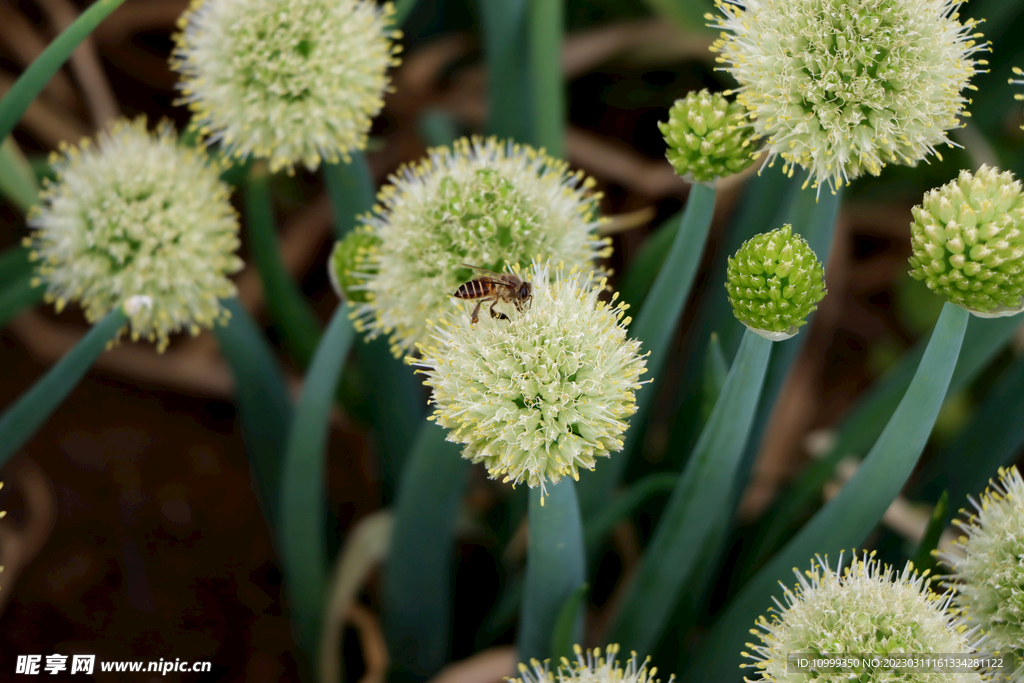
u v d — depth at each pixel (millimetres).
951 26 432
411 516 468
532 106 516
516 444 418
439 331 428
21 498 530
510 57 504
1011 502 437
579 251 444
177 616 525
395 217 446
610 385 422
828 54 427
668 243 474
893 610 427
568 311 425
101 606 523
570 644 443
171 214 458
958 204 415
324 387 460
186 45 467
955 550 458
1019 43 524
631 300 484
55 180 510
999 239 411
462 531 516
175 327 465
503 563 514
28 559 519
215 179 470
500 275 431
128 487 540
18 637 516
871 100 428
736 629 453
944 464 490
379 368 497
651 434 537
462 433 422
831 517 438
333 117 458
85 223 459
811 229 446
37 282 464
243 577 533
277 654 523
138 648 520
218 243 465
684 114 432
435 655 502
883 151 435
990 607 435
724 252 494
